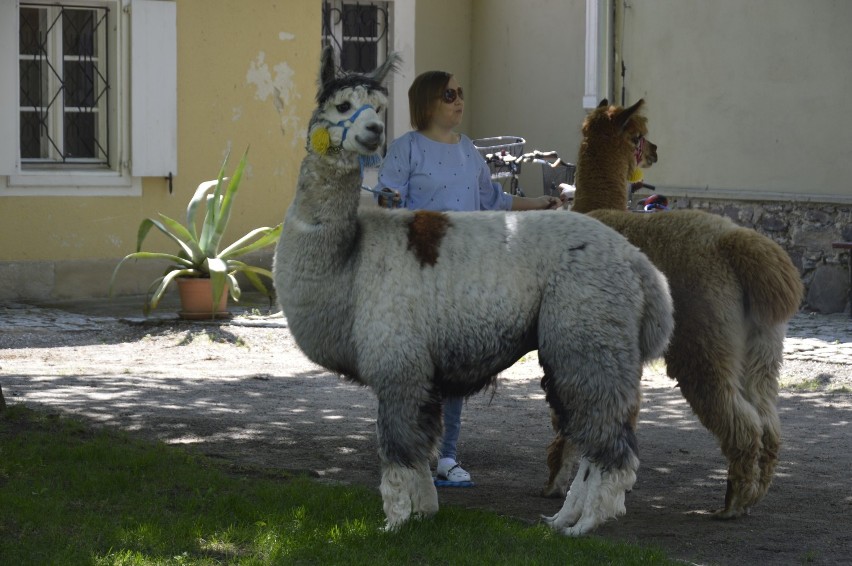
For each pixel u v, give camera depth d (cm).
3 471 598
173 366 1049
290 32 1515
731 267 566
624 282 508
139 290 1443
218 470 632
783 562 510
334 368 528
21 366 1018
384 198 613
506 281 506
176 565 469
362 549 490
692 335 564
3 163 1348
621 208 654
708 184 1430
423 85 638
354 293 509
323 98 515
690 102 1446
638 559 487
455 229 516
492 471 688
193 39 1456
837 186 1286
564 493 622
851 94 1262
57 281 1398
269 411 846
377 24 1677
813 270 1327
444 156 637
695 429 823
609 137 651
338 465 685
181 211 1467
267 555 486
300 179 521
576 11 1639
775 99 1344
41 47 1393
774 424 581
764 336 580
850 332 1183
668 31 1471
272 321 1259
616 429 505
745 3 1370
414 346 500
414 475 511
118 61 1409
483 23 1856
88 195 1409
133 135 1415
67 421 727
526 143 1773
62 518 525
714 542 540
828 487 655
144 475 606
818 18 1290
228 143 1491
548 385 517
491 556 484
